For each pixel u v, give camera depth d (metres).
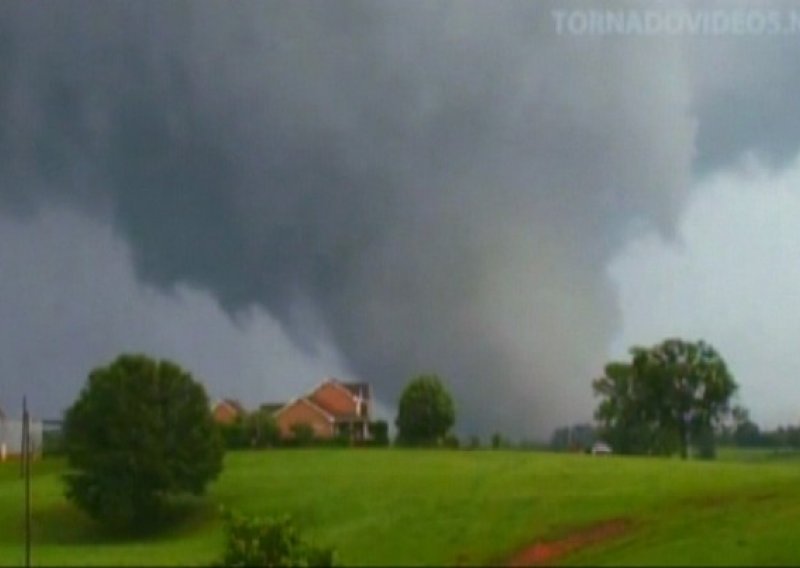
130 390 64.19
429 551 55.25
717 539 54.34
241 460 76.25
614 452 95.38
